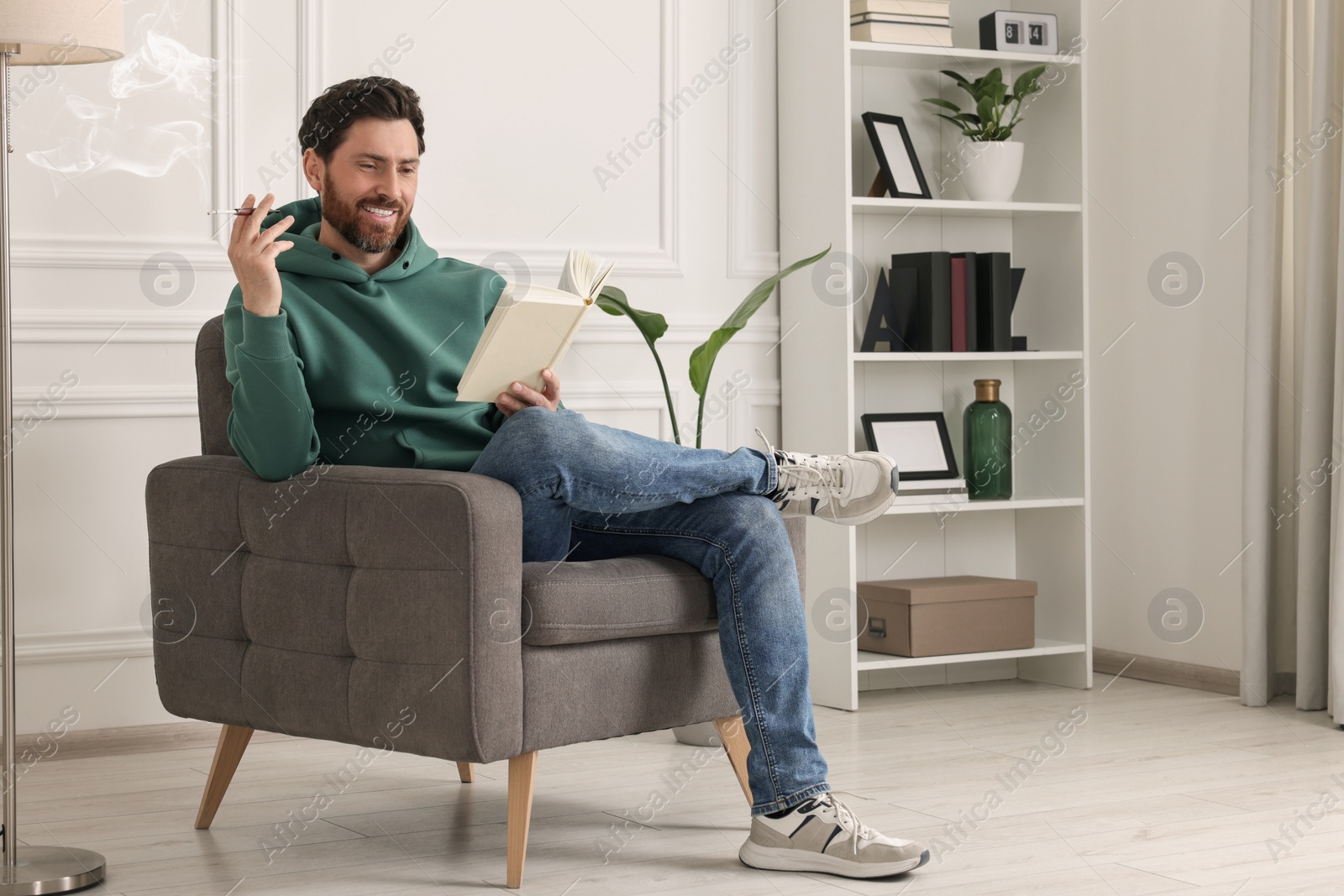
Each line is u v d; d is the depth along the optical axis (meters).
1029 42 3.16
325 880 1.73
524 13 2.88
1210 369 3.10
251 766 2.42
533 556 1.81
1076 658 3.18
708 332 3.08
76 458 2.50
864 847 1.70
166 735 2.57
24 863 1.76
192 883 1.72
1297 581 2.88
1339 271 2.71
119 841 1.92
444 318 2.06
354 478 1.74
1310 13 2.84
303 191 2.67
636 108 3.00
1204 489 3.11
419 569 1.66
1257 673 2.88
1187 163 3.14
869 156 3.18
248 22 2.62
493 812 2.08
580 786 2.24
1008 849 1.84
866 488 1.95
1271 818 1.99
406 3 2.76
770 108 3.16
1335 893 1.64
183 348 2.58
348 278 1.99
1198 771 2.30
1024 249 3.35
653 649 1.84
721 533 1.82
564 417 1.76
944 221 3.30
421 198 2.79
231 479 1.88
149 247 2.54
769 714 1.77
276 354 1.74
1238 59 3.01
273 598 1.82
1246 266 2.99
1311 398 2.79
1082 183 3.16
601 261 1.90
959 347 3.11
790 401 3.14
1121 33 3.32
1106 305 3.38
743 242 3.13
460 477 1.68
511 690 1.66
